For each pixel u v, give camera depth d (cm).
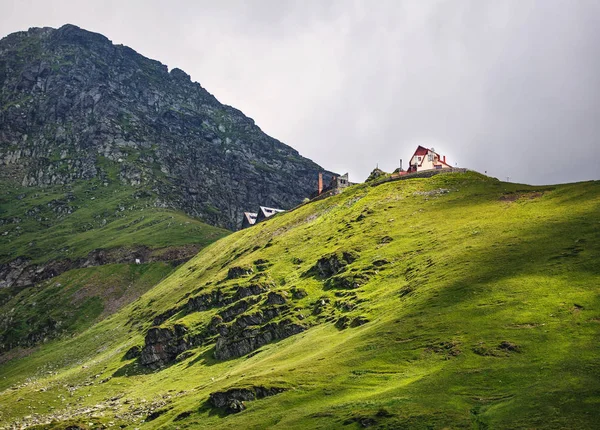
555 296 8112
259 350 12625
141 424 10012
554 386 5897
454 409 6038
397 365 7719
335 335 10544
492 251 10769
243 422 7600
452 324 8262
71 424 10744
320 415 6938
